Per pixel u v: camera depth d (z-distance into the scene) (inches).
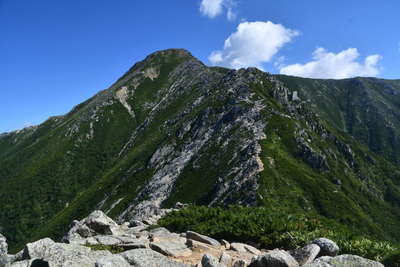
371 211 4222.4
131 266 407.8
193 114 6830.7
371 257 521.3
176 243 586.6
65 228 6067.9
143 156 6855.3
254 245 646.5
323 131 6112.2
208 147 5073.8
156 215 1072.2
